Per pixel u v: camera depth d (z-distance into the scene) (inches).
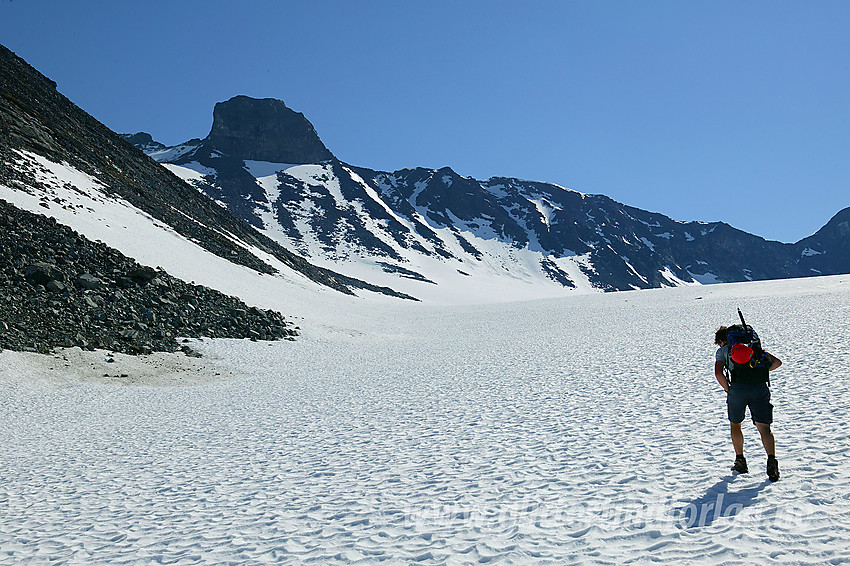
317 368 1193.4
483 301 6151.6
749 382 303.9
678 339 1106.7
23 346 1049.5
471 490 327.0
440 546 253.3
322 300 2598.4
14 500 411.2
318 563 249.1
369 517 300.4
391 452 442.9
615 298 3038.9
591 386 660.7
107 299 1371.8
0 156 2010.3
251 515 325.4
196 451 524.1
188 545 288.4
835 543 212.7
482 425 509.4
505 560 231.6
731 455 337.7
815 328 963.3
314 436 541.0
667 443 378.9
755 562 207.0
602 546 234.8
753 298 2187.5
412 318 2588.6
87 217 1892.2
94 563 277.9
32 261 1387.8
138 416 757.9
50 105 3132.4
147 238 2065.7
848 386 478.3
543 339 1445.6
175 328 1384.1
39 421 740.7
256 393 912.9
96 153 2962.6
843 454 309.3
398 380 919.0
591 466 346.9
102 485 432.8
